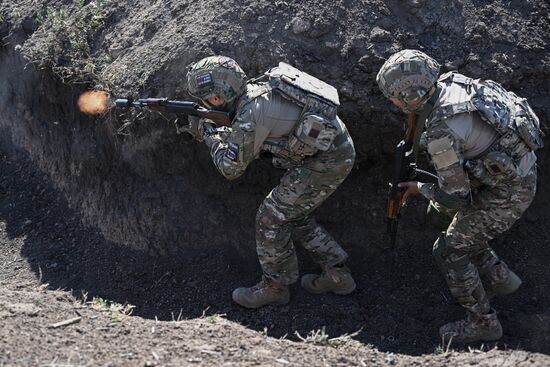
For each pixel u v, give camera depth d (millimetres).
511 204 5879
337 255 6875
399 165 6078
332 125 5973
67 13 9000
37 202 8875
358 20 7449
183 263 7613
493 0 7703
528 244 7363
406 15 7527
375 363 5805
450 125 5527
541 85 7375
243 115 5902
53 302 6406
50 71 8531
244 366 5355
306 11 7484
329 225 7547
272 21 7504
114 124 7852
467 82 5707
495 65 7320
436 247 6277
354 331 6652
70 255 8086
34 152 9273
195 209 7699
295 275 6699
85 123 8320
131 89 7668
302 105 5953
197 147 7566
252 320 6789
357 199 7484
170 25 7984
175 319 6961
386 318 6809
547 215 7469
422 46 7387
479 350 6195
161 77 7559
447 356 6004
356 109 7199
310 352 5832
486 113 5543
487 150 5676
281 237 6449
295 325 6688
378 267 7363
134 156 7875
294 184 6223
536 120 5930
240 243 7582
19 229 8547
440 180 5637
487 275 6621
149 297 7352
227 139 6207
